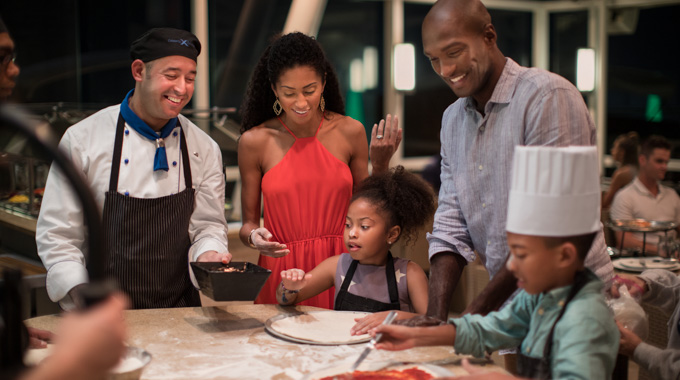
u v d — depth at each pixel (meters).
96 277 0.73
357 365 1.35
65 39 5.36
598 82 7.33
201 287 1.66
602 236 1.68
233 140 3.26
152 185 1.96
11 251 3.12
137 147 1.95
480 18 1.62
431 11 1.67
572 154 1.22
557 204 1.22
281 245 1.88
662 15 7.04
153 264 1.93
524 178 1.25
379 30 7.20
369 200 1.94
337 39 7.10
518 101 1.65
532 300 1.36
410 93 6.73
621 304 1.73
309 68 2.00
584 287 1.28
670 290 1.99
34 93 5.23
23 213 3.01
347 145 2.28
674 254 3.33
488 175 1.73
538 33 7.85
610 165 7.27
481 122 1.72
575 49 7.73
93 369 0.72
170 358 1.44
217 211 2.06
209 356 1.46
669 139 6.98
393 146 2.21
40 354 1.41
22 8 5.11
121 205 1.90
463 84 1.66
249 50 6.14
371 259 1.96
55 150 0.71
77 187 0.72
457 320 1.39
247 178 2.26
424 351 1.50
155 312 1.80
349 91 7.23
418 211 1.99
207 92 5.95
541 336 1.31
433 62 1.68
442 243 1.81
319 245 2.23
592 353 1.22
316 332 1.61
